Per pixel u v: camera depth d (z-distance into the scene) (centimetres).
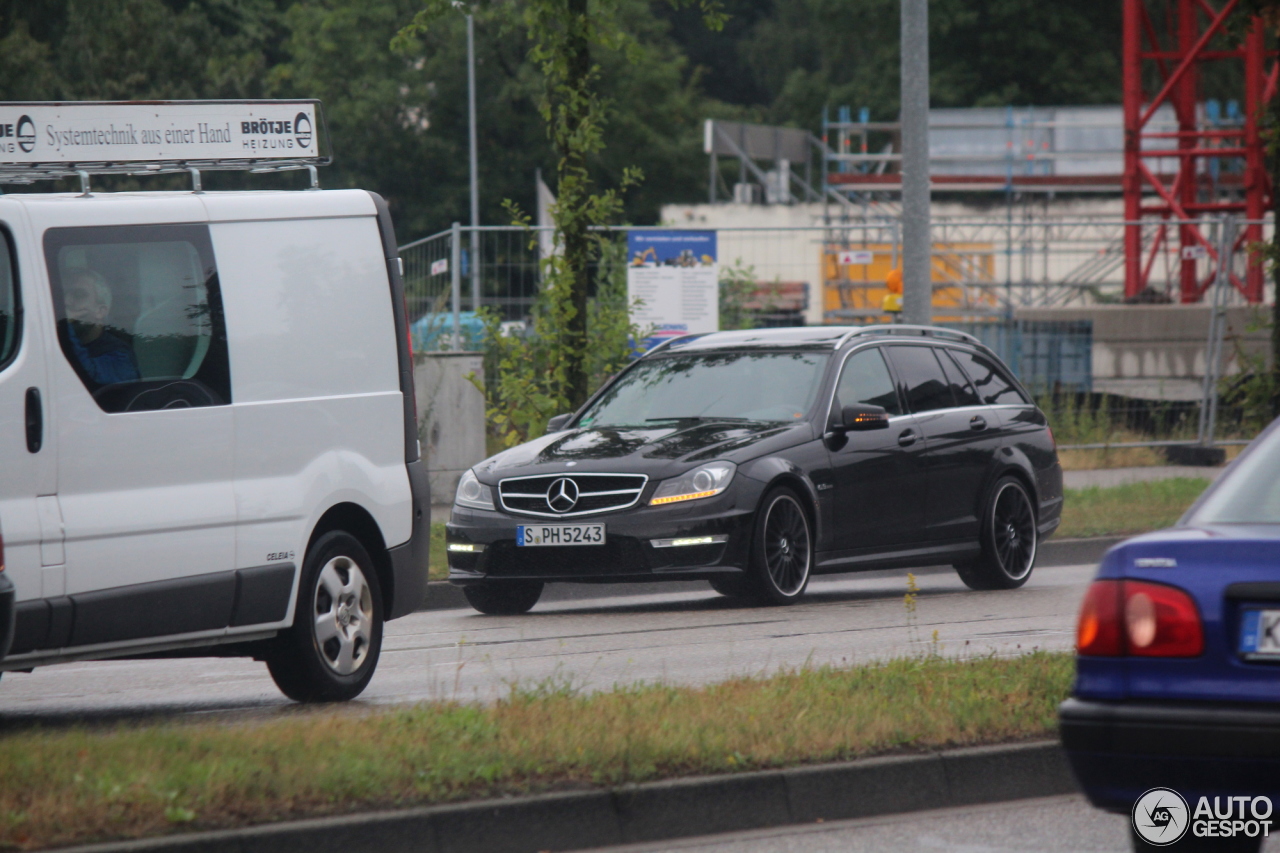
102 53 18762
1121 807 1747
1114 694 1761
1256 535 1750
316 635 2934
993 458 4950
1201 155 12706
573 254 5659
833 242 8506
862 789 2219
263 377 2855
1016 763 2328
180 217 2788
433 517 6272
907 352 4894
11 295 2550
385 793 1972
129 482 2633
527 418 5753
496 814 1978
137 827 1816
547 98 5578
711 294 6781
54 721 2806
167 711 2939
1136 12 12519
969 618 4184
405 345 3127
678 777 2127
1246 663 1705
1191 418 8362
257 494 2816
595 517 4131
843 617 4172
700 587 5119
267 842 1839
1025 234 15112
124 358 2662
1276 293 5284
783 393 4566
